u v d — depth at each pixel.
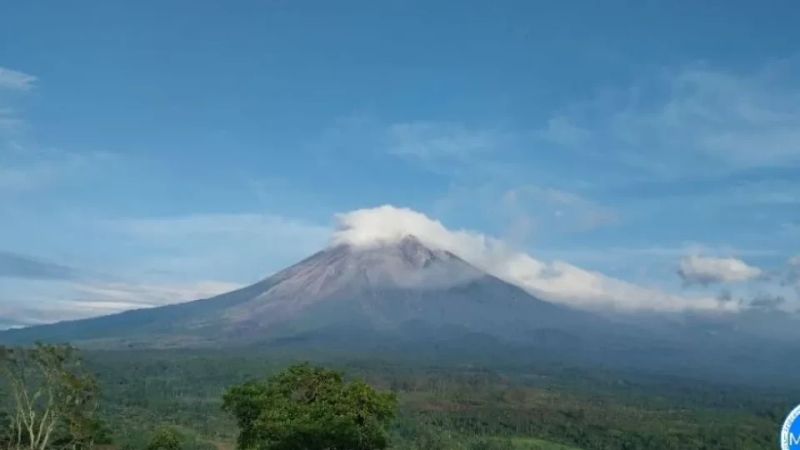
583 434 164.25
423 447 135.75
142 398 191.50
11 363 70.31
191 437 130.00
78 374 77.81
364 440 50.28
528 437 160.00
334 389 52.47
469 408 193.00
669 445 154.88
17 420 71.44
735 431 168.50
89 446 76.75
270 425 48.00
